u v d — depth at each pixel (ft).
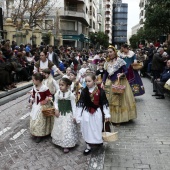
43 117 17.53
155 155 15.52
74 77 23.07
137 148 16.60
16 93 35.04
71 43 151.53
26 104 28.76
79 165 14.42
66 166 14.28
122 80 21.38
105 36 194.80
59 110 16.40
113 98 20.89
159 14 66.95
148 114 24.73
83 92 15.65
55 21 135.03
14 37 69.72
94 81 15.55
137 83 29.94
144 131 19.85
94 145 16.93
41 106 17.63
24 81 44.83
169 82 26.81
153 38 96.63
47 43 95.76
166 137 18.54
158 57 39.73
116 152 15.99
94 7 217.36
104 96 15.56
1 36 61.41
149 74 53.62
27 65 46.73
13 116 24.03
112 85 20.22
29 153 15.97
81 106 15.60
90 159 14.97
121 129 20.35
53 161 14.90
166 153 15.80
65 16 142.72
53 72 24.82
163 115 24.39
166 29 72.43
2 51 40.68
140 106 27.96
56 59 32.45
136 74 29.99
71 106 16.44
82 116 15.66
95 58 41.68
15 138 18.49
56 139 16.39
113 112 20.95
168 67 31.83
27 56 50.08
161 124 21.63
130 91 21.70
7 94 33.68
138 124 21.63
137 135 18.97
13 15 98.73
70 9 148.05
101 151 16.10
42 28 120.88
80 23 155.33
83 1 151.33
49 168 14.05
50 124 18.08
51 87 20.59
